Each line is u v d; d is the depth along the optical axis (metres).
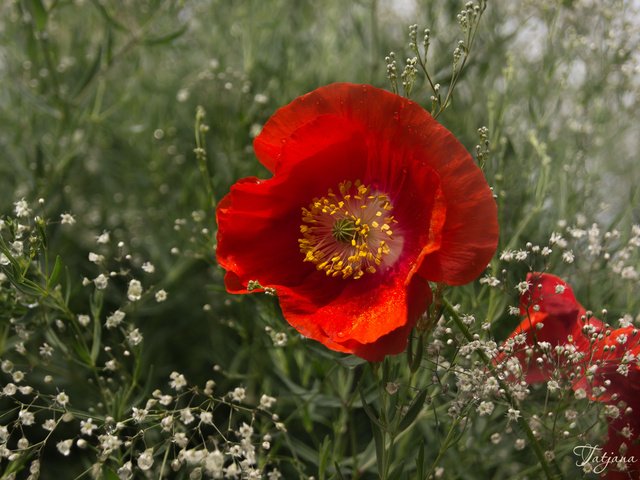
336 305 0.35
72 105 0.45
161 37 0.46
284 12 0.52
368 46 0.49
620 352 0.34
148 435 0.39
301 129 0.34
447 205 0.32
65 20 0.53
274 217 0.36
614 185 0.51
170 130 0.51
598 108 0.46
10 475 0.33
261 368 0.42
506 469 0.39
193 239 0.41
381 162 0.35
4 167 0.49
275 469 0.35
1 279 0.36
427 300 0.32
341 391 0.38
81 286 0.45
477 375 0.33
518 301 0.37
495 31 0.48
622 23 0.45
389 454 0.33
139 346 0.37
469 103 0.47
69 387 0.42
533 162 0.43
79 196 0.51
